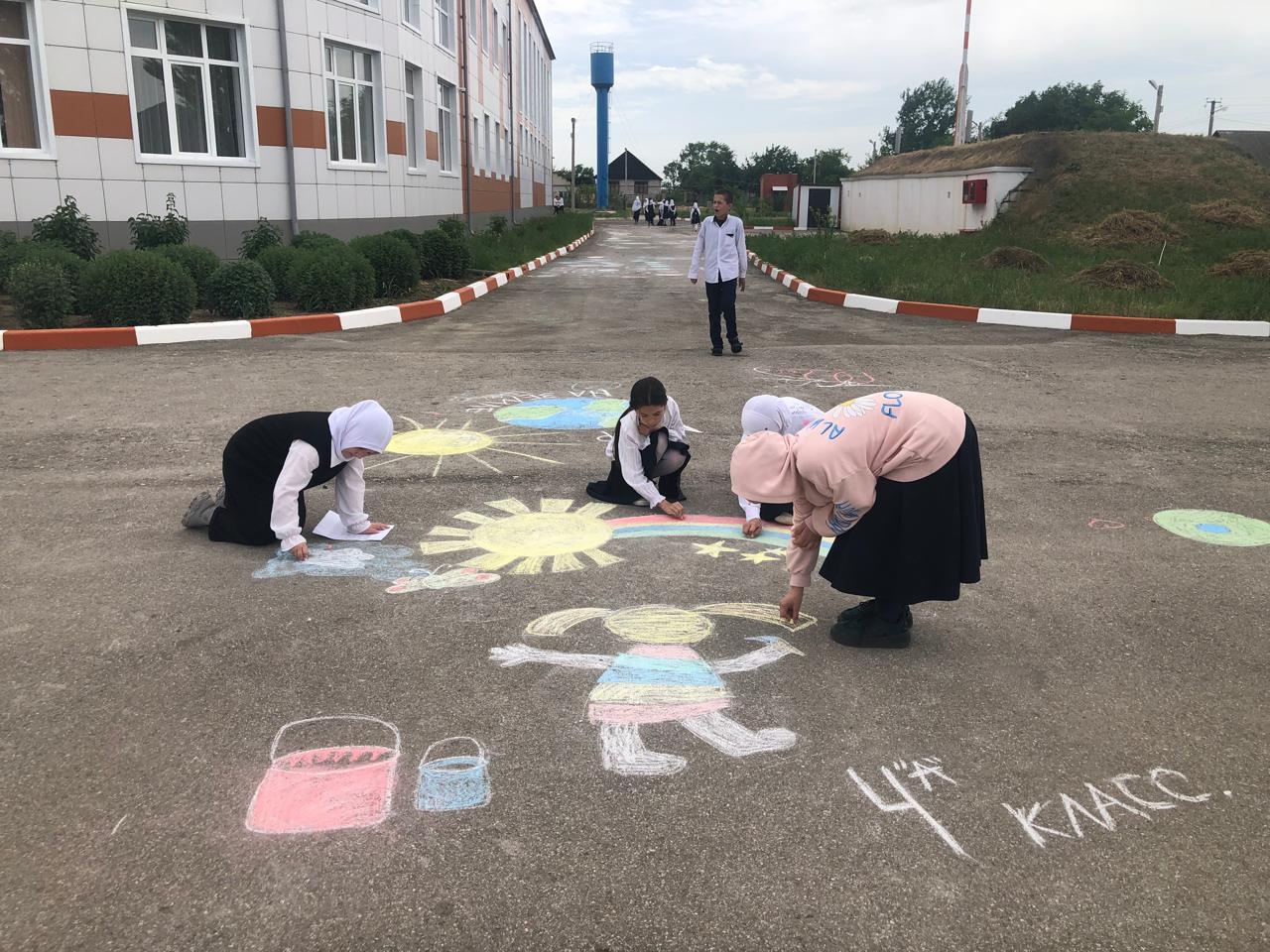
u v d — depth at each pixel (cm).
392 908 197
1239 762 254
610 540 415
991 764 251
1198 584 375
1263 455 568
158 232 1298
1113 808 233
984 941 190
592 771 245
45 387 706
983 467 536
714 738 261
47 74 1251
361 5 1628
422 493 476
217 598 347
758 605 349
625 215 6331
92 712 269
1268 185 2392
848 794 236
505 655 305
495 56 2991
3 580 361
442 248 1483
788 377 783
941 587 302
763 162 9994
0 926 190
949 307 1170
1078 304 1172
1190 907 200
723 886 204
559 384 741
